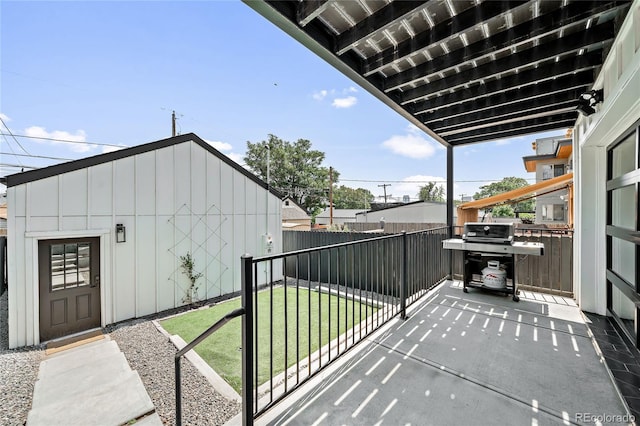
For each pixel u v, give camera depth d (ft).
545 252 14.32
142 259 16.61
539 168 44.14
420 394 6.47
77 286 14.60
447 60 8.37
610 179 10.35
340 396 6.42
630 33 6.07
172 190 17.92
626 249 9.40
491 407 6.00
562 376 7.08
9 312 12.85
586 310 11.43
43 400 8.36
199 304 18.63
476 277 14.64
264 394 7.51
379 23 6.43
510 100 10.70
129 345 12.56
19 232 13.01
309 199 97.60
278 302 16.99
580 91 9.96
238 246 21.59
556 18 6.48
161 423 7.29
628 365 7.28
